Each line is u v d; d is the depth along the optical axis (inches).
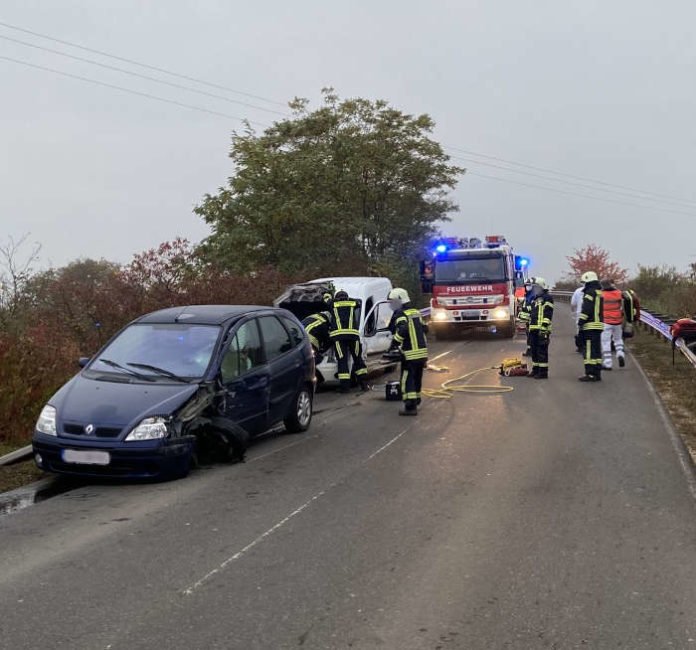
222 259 885.8
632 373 553.3
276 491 256.8
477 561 188.9
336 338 488.4
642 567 183.8
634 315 590.6
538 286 536.1
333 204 1006.4
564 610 159.8
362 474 278.7
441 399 452.4
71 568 187.3
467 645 144.6
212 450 308.5
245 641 146.9
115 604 164.9
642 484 260.1
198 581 177.8
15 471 294.7
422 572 181.9
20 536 213.2
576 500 241.4
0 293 468.4
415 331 400.5
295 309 553.6
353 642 146.2
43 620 157.1
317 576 180.1
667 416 388.2
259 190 956.6
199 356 300.7
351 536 209.0
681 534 207.9
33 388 358.3
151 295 531.5
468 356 687.7
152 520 226.4
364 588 172.7
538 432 350.6
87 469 262.5
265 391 325.7
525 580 176.2
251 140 1019.9
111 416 264.8
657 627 151.3
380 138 1164.5
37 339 393.1
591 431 351.3
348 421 390.9
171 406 270.4
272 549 199.3
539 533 209.8
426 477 272.8
